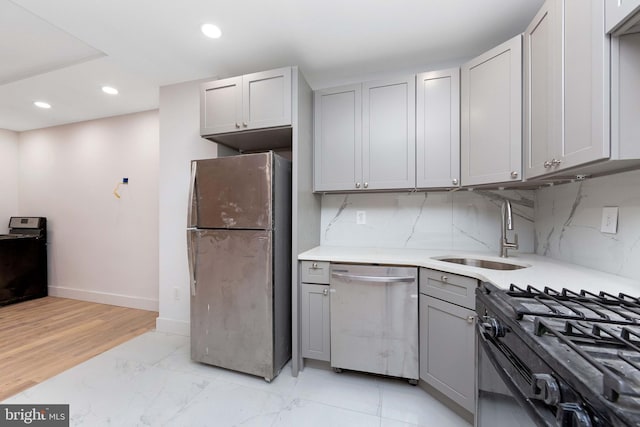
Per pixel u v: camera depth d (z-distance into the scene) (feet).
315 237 7.76
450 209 7.29
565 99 3.74
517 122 5.00
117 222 11.16
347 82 7.94
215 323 6.49
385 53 6.75
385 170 6.70
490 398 2.97
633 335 1.99
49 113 10.79
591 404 1.50
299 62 7.13
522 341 2.27
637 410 1.34
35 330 8.78
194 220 6.61
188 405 5.31
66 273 12.16
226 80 6.86
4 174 12.71
